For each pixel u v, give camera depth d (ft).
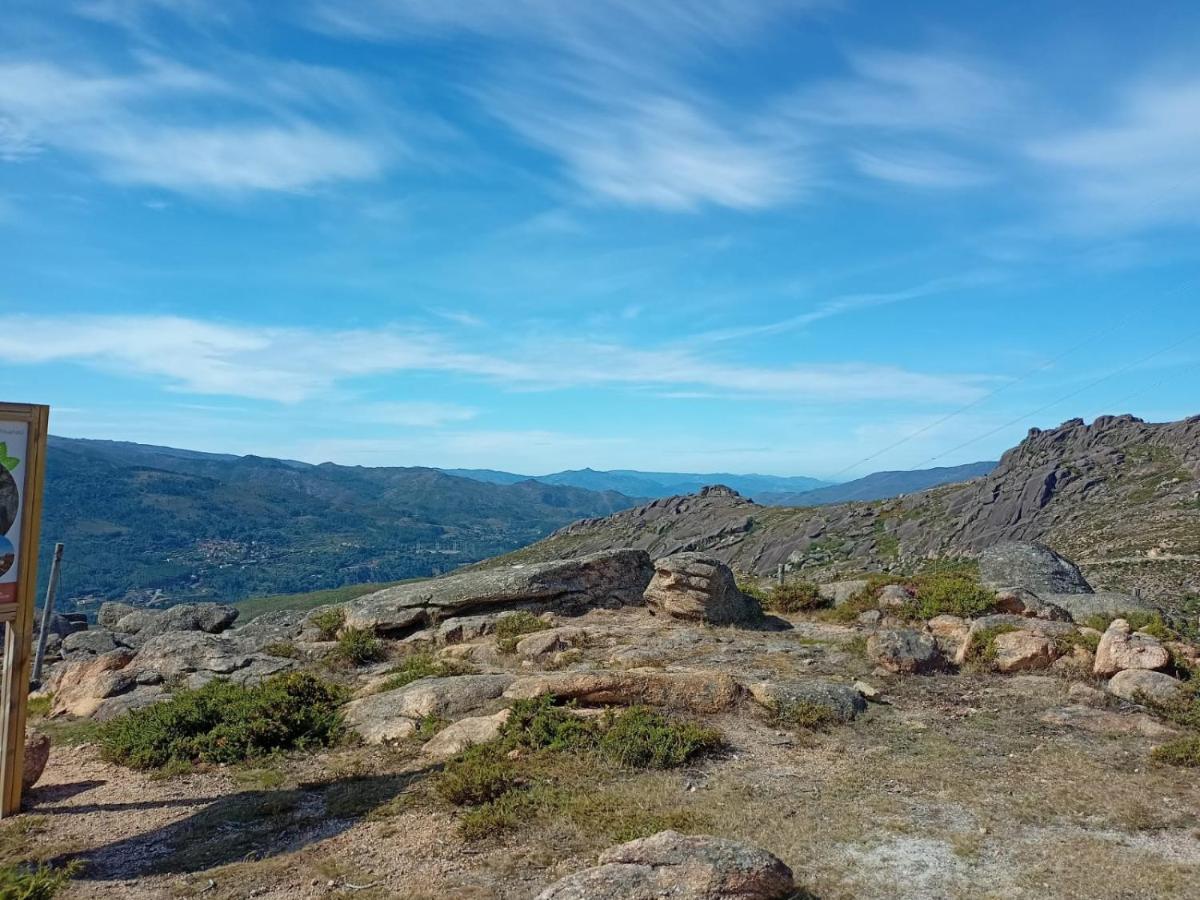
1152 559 269.64
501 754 41.52
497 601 79.71
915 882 28.63
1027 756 41.96
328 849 33.24
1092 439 481.05
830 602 85.35
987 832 32.91
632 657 61.05
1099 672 54.85
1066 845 31.53
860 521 468.34
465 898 28.22
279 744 46.70
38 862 32.71
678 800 36.45
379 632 78.02
